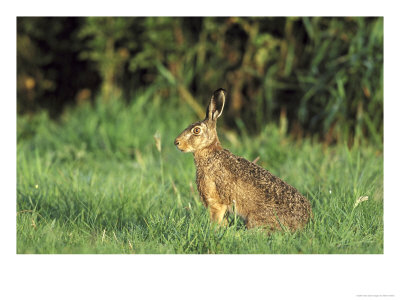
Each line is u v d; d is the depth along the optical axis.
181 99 25.78
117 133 21.59
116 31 27.00
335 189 14.59
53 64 30.05
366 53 21.09
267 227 12.17
